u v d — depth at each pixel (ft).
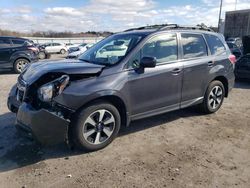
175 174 11.92
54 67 13.74
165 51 16.21
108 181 11.39
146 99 15.34
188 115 19.57
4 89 28.68
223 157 13.47
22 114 12.87
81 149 13.73
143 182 11.32
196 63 17.63
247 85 31.78
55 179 11.54
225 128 17.25
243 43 37.37
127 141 15.17
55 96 12.50
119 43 15.96
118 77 13.99
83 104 12.96
